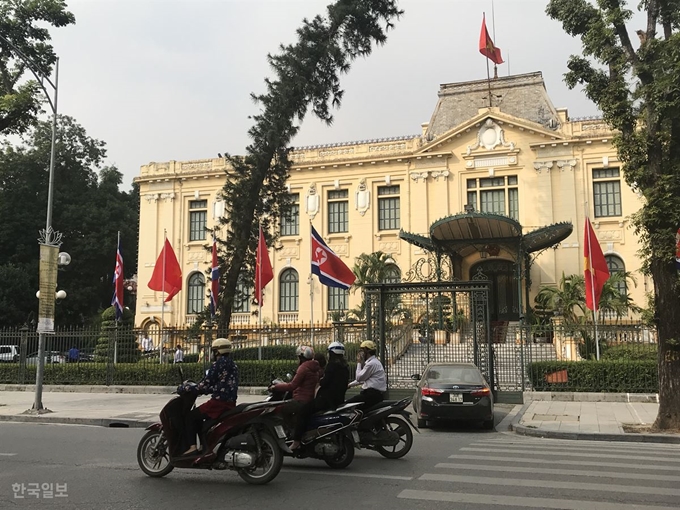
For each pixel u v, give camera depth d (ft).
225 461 25.16
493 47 125.39
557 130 116.47
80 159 175.63
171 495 22.94
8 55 94.84
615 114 43.09
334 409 28.58
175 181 137.39
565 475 26.09
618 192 111.55
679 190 41.27
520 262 97.81
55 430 42.50
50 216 55.98
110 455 31.53
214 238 84.28
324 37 83.51
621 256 109.19
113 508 21.09
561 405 54.13
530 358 62.85
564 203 112.88
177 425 25.90
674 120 41.86
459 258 114.42
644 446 36.01
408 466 28.50
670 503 21.30
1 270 141.69
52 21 96.17
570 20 44.68
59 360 75.00
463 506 20.98
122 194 185.16
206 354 70.03
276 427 25.21
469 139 119.96
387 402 30.81
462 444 35.96
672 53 40.32
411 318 74.33
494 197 117.39
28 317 138.82
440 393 41.98
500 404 55.31
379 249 122.72
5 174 159.84
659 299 41.55
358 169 126.52
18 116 94.22
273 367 65.92
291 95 81.20
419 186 121.90
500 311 114.73
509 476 25.91
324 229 127.13
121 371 70.85
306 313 124.98
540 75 126.21
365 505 21.25
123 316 90.22
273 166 83.66
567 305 90.74
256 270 82.99
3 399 62.08
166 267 95.91
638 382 57.57
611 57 43.04
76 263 160.04
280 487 24.23
